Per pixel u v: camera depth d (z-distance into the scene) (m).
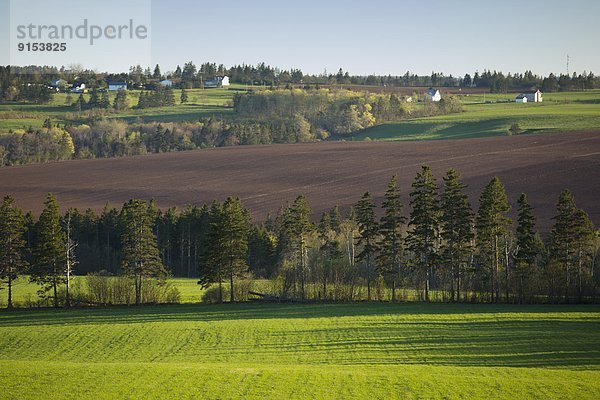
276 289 107.62
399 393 51.81
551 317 85.44
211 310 97.88
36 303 104.25
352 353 69.81
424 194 110.38
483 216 107.44
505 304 99.81
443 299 104.88
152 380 54.31
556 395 51.34
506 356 67.31
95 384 53.22
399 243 110.38
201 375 55.84
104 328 84.06
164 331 81.31
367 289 109.19
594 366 63.03
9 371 56.69
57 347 75.06
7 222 104.69
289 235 113.12
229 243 107.75
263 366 60.81
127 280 106.50
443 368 60.28
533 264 107.94
